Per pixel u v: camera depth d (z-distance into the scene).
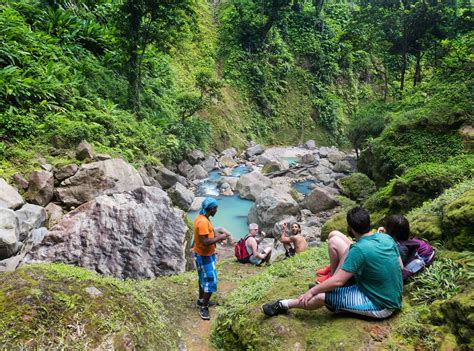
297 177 18.36
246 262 7.09
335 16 38.97
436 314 3.03
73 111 11.98
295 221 11.52
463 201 4.03
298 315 3.50
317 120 30.88
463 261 3.53
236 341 3.67
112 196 7.29
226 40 30.33
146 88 18.41
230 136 24.55
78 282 3.31
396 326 3.08
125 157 11.95
